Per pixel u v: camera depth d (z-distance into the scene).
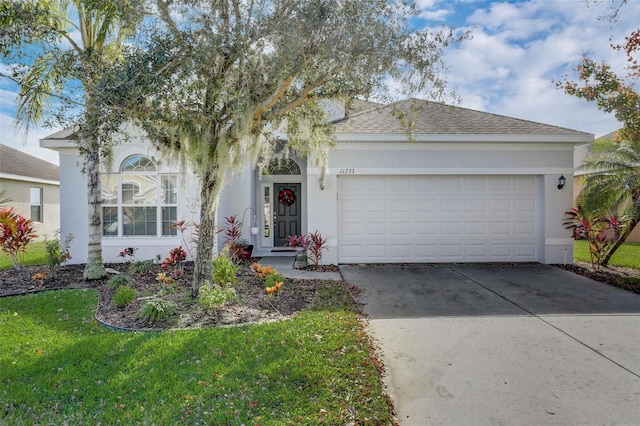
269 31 4.86
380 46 4.82
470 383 3.31
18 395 3.00
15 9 5.09
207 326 4.67
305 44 4.82
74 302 5.75
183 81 4.97
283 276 7.27
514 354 3.91
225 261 6.48
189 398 2.96
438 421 2.76
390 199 9.25
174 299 5.75
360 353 3.82
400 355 3.90
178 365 3.53
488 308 5.55
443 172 9.09
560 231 9.18
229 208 10.45
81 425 2.63
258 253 11.21
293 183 11.65
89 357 3.70
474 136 8.85
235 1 5.00
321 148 7.35
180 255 7.76
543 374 3.47
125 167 9.34
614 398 3.05
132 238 9.30
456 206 9.30
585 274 8.00
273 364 3.53
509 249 9.34
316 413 2.78
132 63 4.68
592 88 8.92
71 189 9.19
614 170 9.23
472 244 9.34
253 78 5.19
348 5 4.68
